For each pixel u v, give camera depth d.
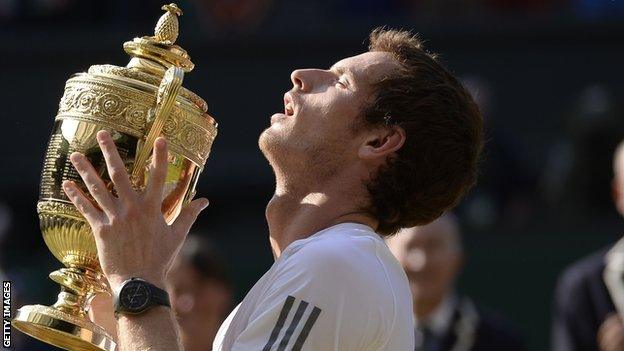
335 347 7.07
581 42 24.78
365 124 7.80
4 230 23.22
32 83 25.59
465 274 22.30
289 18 26.44
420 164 7.78
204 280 13.85
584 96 24.22
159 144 7.25
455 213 22.64
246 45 25.31
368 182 7.78
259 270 23.12
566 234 22.12
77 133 7.50
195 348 13.81
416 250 15.67
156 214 7.32
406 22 25.56
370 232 7.59
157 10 26.25
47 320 7.59
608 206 22.84
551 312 21.81
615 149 23.08
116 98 7.50
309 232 7.79
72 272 7.84
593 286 16.41
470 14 25.88
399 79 7.82
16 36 25.78
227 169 24.81
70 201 7.59
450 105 7.88
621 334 16.06
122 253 7.21
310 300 7.09
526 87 24.89
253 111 25.30
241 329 7.41
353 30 25.17
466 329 15.89
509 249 22.20
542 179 23.72
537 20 24.91
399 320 7.32
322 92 7.92
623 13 25.03
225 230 24.30
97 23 26.19
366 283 7.17
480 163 8.86
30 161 25.30
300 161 7.86
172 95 7.30
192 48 25.48
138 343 7.04
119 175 7.26
